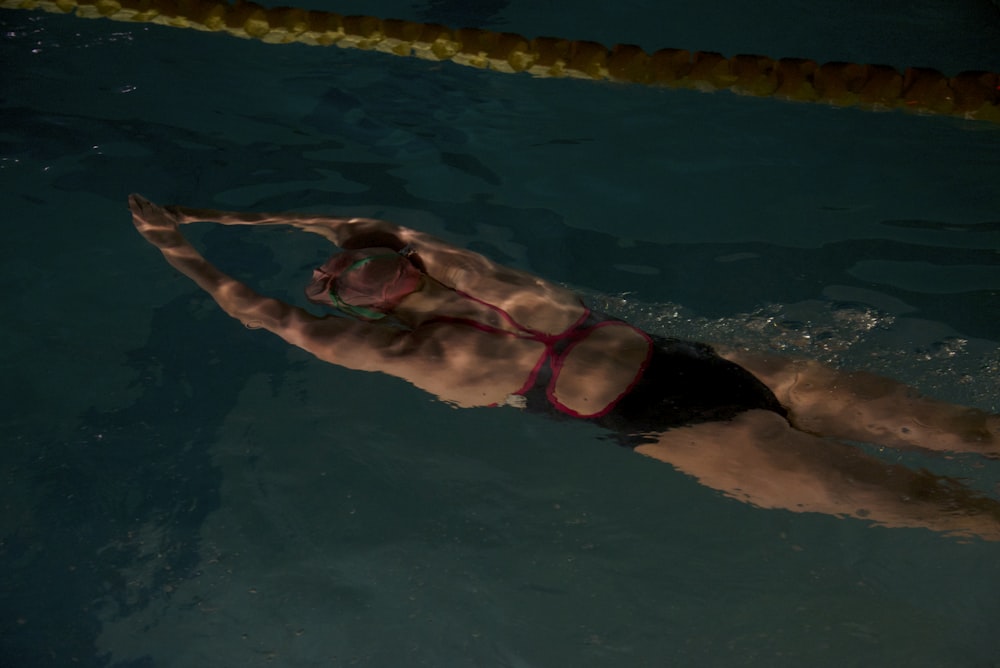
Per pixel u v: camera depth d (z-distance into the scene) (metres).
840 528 2.35
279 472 2.58
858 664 2.06
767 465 2.38
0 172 3.68
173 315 3.08
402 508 2.48
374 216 3.50
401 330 2.73
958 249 3.34
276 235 3.39
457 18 5.20
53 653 2.12
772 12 5.26
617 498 2.47
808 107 4.25
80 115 4.09
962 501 2.25
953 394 2.67
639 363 2.59
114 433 2.67
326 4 5.35
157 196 3.57
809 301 3.09
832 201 3.64
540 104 4.33
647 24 5.13
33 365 2.86
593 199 3.66
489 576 2.30
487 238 3.41
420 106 4.30
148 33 4.82
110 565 2.33
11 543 2.37
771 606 2.19
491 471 2.57
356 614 2.23
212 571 2.32
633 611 2.21
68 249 3.31
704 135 4.09
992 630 2.11
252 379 2.87
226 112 4.19
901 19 5.16
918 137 4.04
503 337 2.64
